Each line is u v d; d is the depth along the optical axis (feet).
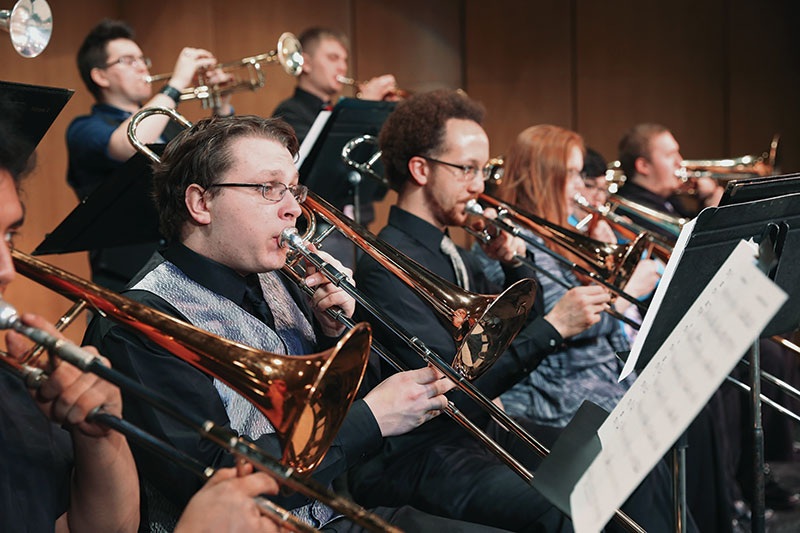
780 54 19.26
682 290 5.17
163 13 18.88
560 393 8.98
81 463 4.34
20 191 4.47
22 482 4.36
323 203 6.41
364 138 9.89
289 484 3.58
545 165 10.09
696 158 19.74
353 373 4.36
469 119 8.06
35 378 3.76
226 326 5.52
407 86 20.48
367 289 7.28
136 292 5.39
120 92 12.17
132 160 7.06
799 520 10.93
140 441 3.77
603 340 9.34
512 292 5.75
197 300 5.49
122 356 5.05
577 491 4.11
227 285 5.61
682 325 4.22
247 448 3.62
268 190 5.51
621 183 15.23
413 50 20.45
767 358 11.47
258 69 12.88
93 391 3.87
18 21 6.43
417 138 7.97
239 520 3.64
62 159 16.94
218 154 5.46
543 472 4.53
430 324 7.11
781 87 19.29
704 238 4.99
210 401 5.14
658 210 14.90
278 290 6.22
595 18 20.12
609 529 7.12
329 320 6.24
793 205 5.26
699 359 3.97
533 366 7.42
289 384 4.13
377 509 6.48
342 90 19.90
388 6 20.22
